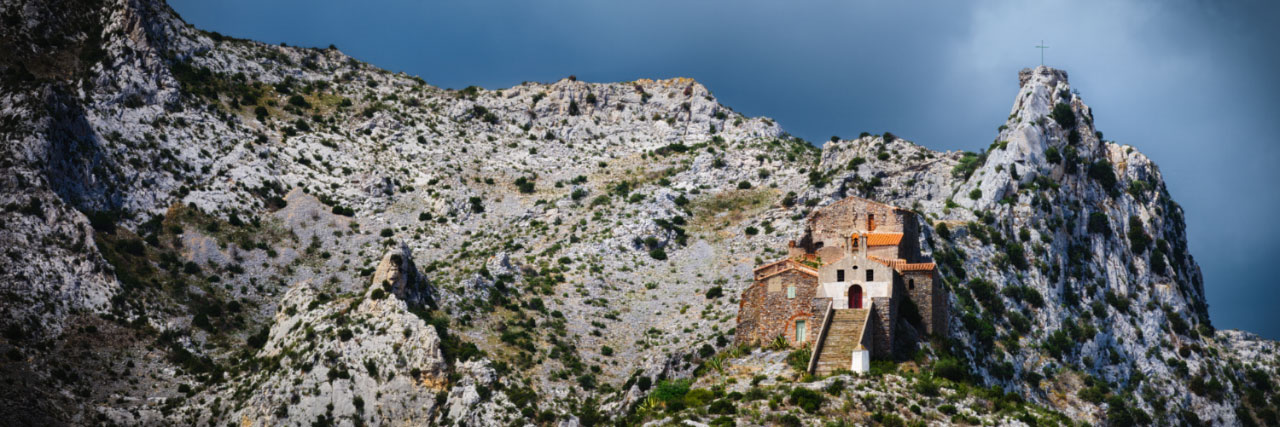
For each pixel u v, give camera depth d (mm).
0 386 169875
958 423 133625
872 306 148375
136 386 182250
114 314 194500
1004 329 198125
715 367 154625
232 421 175000
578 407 175750
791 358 147625
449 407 170125
